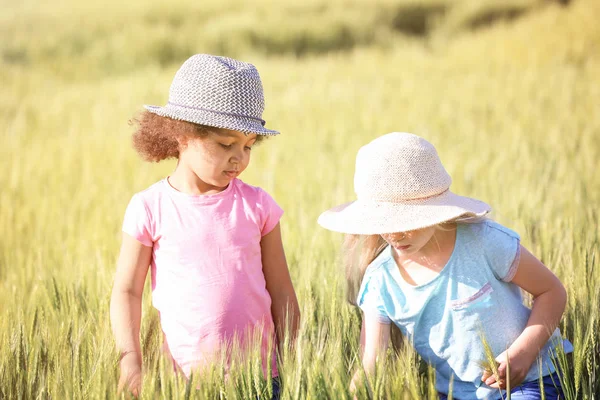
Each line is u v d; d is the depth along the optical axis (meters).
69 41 20.19
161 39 18.55
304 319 2.27
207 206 2.29
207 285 2.24
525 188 4.36
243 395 2.01
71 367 2.12
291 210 4.28
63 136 8.38
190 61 2.29
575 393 2.16
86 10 25.88
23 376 2.16
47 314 2.58
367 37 20.03
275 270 2.46
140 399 1.99
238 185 2.40
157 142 2.34
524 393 2.18
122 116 9.70
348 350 2.40
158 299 2.28
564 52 12.05
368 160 2.18
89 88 13.49
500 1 20.98
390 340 2.37
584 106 7.96
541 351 2.23
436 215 2.08
